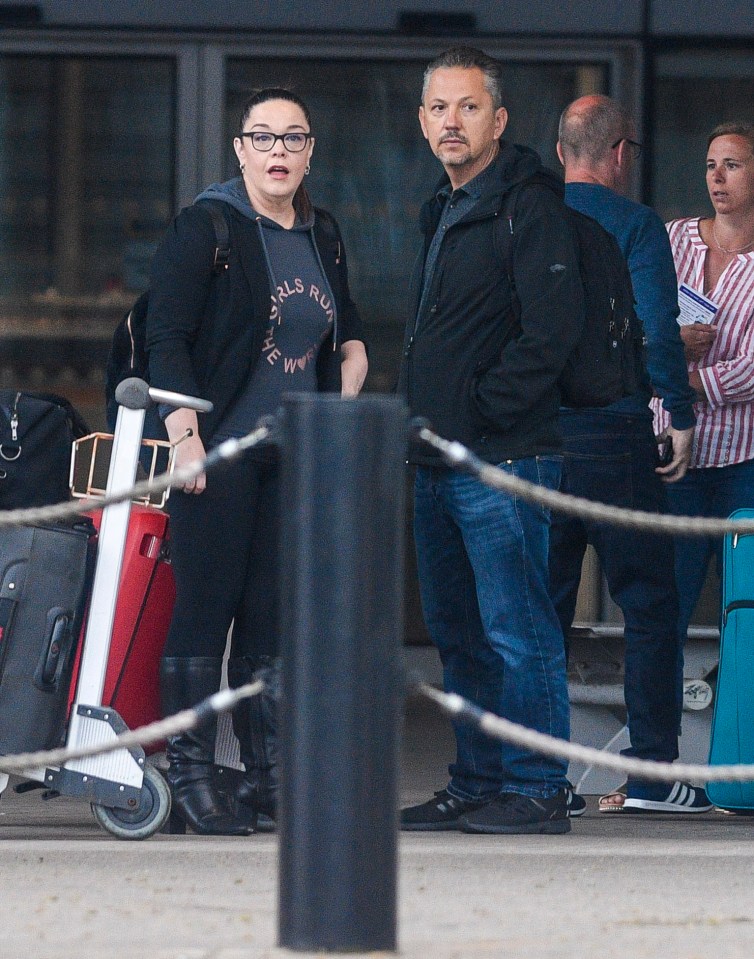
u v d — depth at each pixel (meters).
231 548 16.45
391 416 10.75
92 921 12.26
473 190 16.88
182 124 29.80
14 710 15.61
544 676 16.80
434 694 11.31
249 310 16.56
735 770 11.34
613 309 16.92
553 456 16.69
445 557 17.55
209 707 11.70
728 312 20.39
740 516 18.52
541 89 30.20
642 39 30.17
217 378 16.53
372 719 10.75
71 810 19.42
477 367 16.53
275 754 16.77
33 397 16.31
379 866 10.84
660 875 14.33
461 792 17.64
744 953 11.34
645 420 18.77
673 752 19.45
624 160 19.64
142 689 16.66
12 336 29.89
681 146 30.31
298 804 10.84
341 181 30.11
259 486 16.80
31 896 13.17
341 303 17.58
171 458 16.20
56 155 29.81
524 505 16.53
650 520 11.84
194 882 13.77
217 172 29.88
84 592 15.98
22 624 15.63
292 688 10.81
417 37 30.00
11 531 15.68
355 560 10.66
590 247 16.97
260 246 16.70
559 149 19.86
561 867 14.62
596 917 12.55
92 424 29.89
